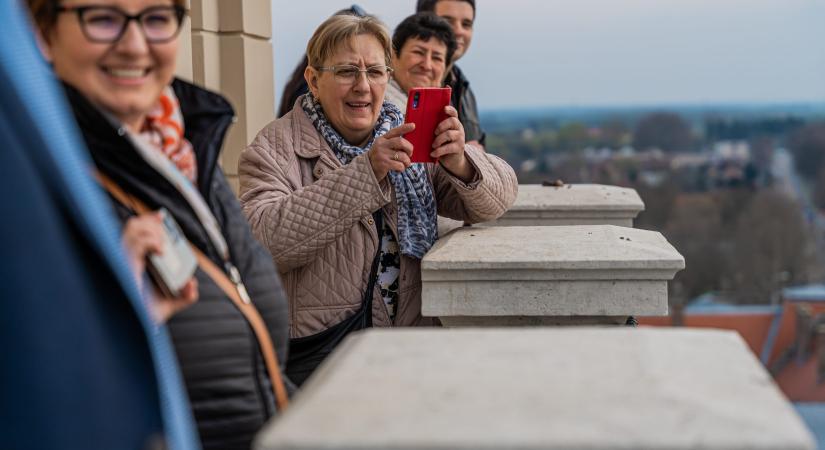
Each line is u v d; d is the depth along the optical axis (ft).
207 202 6.30
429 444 3.59
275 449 3.63
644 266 8.64
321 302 9.55
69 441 3.59
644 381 4.20
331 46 9.95
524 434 3.63
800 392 101.04
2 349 3.55
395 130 9.21
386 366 4.46
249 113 17.79
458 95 16.76
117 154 5.55
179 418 4.30
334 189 9.19
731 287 168.35
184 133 6.48
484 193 10.35
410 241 9.86
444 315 8.89
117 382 3.84
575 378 4.25
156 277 4.96
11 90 3.84
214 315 5.82
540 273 8.74
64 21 5.39
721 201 192.85
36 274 3.61
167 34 5.65
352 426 3.73
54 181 3.85
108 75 5.52
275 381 6.19
